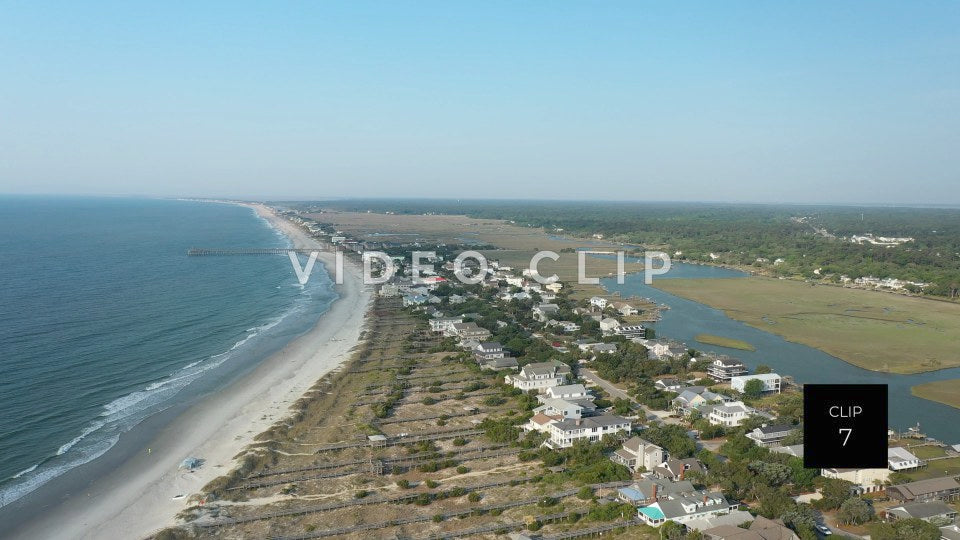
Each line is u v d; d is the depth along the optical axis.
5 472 114.88
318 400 156.12
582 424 132.62
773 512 100.31
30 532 96.44
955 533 93.19
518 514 103.44
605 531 97.94
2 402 145.75
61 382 161.12
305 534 96.44
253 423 140.62
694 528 96.12
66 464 118.88
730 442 129.25
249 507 105.06
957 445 131.62
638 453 119.12
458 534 96.75
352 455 125.50
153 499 106.94
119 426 136.88
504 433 133.75
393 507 105.81
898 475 113.75
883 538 92.69
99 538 95.25
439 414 149.25
